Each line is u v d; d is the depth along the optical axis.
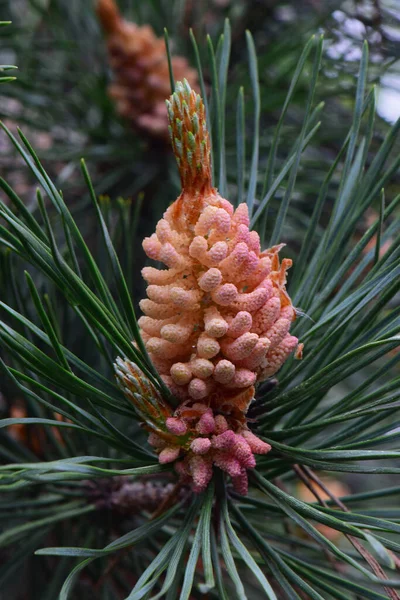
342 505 0.27
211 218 0.25
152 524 0.25
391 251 0.26
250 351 0.24
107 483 0.31
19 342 0.24
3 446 0.32
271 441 0.25
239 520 0.26
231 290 0.24
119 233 0.31
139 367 0.24
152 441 0.25
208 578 0.22
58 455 0.32
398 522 0.25
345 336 0.28
